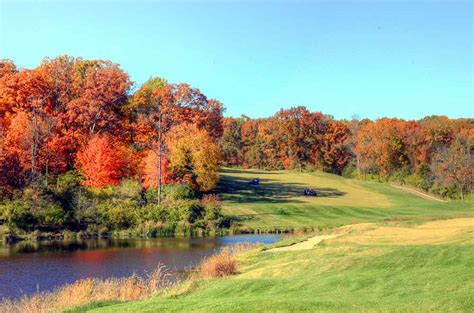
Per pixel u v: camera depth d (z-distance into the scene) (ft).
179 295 77.00
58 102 276.62
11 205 179.63
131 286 83.20
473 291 53.16
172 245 157.17
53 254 137.08
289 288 69.77
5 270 112.16
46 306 76.02
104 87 276.00
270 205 251.60
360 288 63.46
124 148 261.65
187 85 303.27
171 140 258.78
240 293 72.02
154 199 224.12
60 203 194.80
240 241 167.02
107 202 206.80
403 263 76.43
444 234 110.52
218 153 256.93
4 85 254.88
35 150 220.02
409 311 47.83
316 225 208.85
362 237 116.16
